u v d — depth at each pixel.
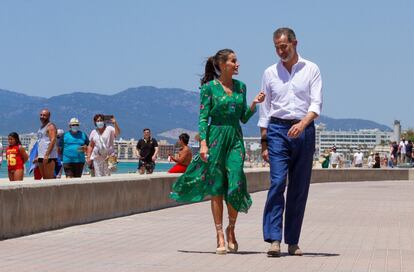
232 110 11.52
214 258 10.97
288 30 11.34
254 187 29.78
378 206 21.78
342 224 16.20
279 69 11.45
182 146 23.36
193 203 22.11
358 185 37.78
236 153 11.54
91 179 16.52
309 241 13.20
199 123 11.62
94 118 23.67
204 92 11.59
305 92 11.35
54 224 14.57
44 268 9.92
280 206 11.25
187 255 11.23
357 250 12.05
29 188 13.70
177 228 15.03
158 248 12.00
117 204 17.42
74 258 10.82
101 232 14.16
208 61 11.70
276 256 11.20
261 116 11.55
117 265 10.23
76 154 23.64
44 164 21.89
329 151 59.41
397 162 58.84
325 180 42.75
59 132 23.95
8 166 21.98
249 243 12.80
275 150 11.34
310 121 11.19
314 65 11.43
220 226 11.57
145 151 28.19
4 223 12.94
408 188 34.19
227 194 11.52
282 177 11.26
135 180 18.45
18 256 10.98
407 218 17.75
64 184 14.96
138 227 15.14
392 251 11.93
